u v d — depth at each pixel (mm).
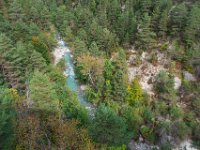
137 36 75750
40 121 35875
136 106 62500
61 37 82438
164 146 54781
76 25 81562
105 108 33688
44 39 72938
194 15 73062
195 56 71688
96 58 66125
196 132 60500
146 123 59656
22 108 38062
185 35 74500
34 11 78125
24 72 55062
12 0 80750
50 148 31234
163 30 77062
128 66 74375
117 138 33031
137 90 64562
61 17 82688
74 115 44969
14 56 52969
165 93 67062
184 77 71875
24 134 30984
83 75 67312
